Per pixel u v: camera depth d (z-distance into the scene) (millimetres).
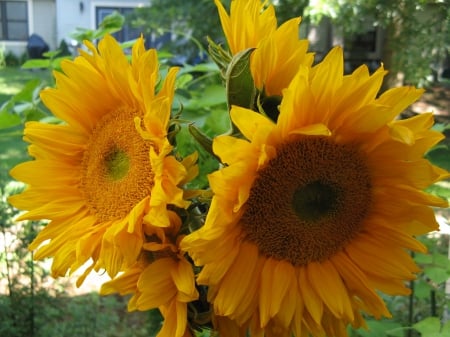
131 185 244
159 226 215
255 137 213
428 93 2225
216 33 1751
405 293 245
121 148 251
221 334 238
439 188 425
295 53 238
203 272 219
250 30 236
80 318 791
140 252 231
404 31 1810
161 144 219
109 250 226
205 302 242
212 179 209
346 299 240
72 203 260
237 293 228
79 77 255
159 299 229
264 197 238
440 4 1747
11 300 740
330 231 245
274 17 240
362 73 220
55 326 771
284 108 212
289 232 240
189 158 225
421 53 1831
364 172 240
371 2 1658
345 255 249
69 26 4117
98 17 4117
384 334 378
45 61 477
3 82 3324
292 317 237
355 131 231
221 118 332
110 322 826
